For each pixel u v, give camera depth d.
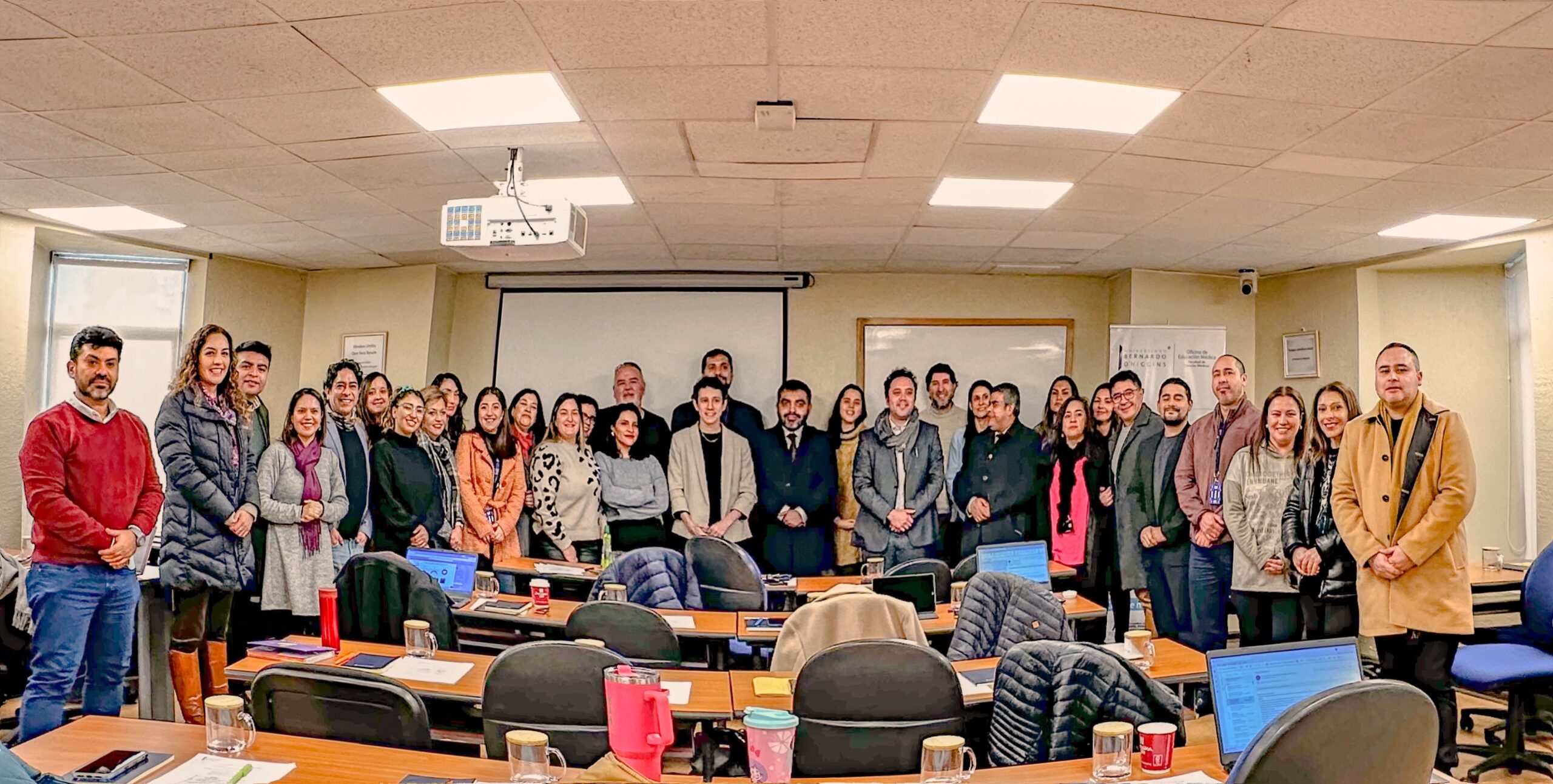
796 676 3.29
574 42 3.55
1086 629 5.20
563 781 2.16
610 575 4.75
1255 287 8.13
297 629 5.63
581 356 8.62
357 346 8.46
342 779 2.22
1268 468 5.60
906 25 3.38
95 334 4.06
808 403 8.01
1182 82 3.86
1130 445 6.81
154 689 4.98
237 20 3.38
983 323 8.60
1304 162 4.92
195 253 7.77
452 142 4.76
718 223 6.58
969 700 3.11
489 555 6.91
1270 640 5.56
